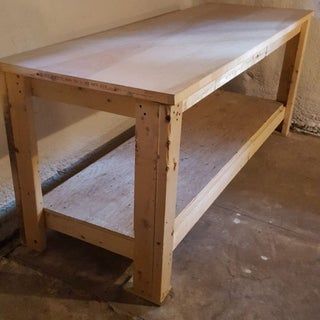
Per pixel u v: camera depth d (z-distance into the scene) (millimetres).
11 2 1378
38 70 1185
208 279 1460
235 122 2117
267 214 1827
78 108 1812
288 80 2365
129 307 1337
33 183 1407
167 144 1087
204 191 1532
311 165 2242
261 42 1541
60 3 1572
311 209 1873
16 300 1351
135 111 1107
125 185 1616
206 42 1532
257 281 1460
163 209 1179
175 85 1070
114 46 1458
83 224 1403
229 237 1676
